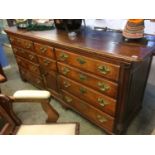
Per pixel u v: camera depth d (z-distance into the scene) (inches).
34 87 98.8
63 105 76.3
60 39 57.9
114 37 56.5
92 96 56.0
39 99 40.1
